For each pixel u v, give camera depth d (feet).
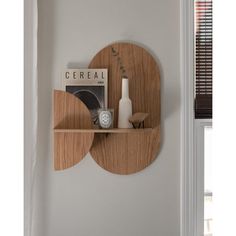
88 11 7.45
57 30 7.45
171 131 7.45
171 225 7.43
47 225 7.43
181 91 7.43
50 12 7.45
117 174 7.43
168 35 7.47
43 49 7.43
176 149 7.45
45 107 7.41
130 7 7.47
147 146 7.42
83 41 7.47
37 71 7.40
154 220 7.45
